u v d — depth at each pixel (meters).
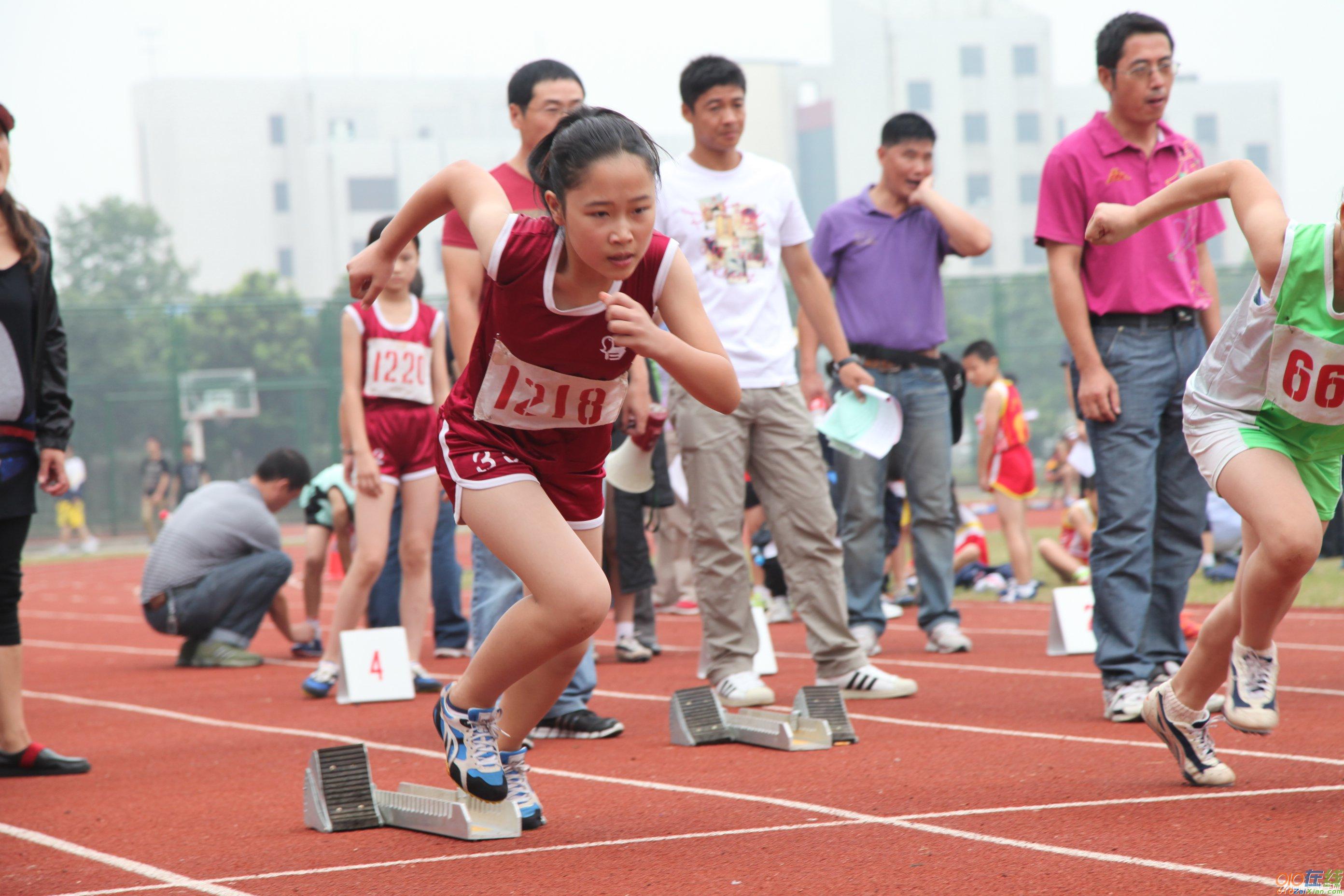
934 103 75.88
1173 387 6.07
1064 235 6.06
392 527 9.52
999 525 23.30
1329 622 9.38
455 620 9.69
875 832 4.11
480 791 4.11
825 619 6.88
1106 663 6.05
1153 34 5.90
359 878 3.81
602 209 3.43
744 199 6.72
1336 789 4.44
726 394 3.64
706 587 6.78
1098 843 3.87
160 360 30.38
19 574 5.71
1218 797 4.39
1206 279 6.42
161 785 5.41
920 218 8.03
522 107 5.91
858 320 8.08
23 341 5.57
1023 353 30.83
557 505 4.07
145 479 29.75
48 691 8.84
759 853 3.92
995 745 5.48
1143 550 6.04
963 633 9.71
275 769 5.67
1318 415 4.08
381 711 7.27
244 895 3.69
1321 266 3.85
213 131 93.38
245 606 9.91
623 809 4.59
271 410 30.72
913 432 8.27
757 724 5.70
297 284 93.94
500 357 3.81
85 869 4.08
